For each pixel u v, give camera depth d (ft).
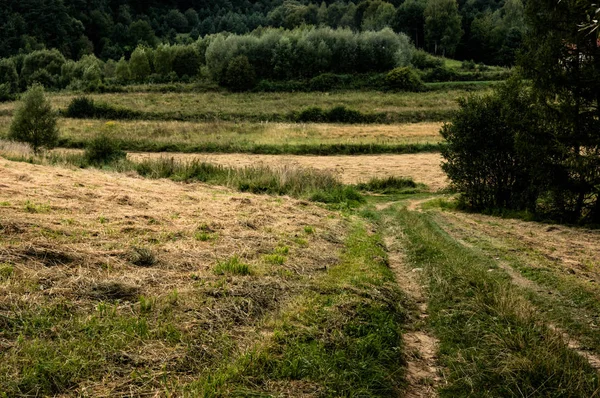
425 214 52.90
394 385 13.92
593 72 44.62
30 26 424.05
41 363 11.61
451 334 17.88
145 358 12.78
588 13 18.70
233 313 16.40
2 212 21.85
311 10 499.10
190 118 166.20
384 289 21.79
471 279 22.99
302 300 18.54
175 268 19.98
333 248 29.58
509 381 13.87
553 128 49.14
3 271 15.69
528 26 51.52
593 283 23.50
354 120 161.99
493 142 58.13
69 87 243.81
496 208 58.95
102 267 18.21
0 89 226.58
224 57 238.68
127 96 206.69
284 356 13.91
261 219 33.71
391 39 248.32
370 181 84.69
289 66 237.66
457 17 325.83
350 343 15.40
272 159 107.34
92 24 486.38
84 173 45.88
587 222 48.49
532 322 17.81
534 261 28.22
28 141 84.74
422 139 131.34
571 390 13.14
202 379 12.21
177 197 38.22
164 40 497.87
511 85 57.88
